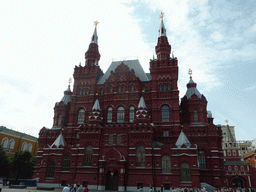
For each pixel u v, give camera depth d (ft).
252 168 298.97
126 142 176.35
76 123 213.87
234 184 295.28
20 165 220.84
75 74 233.14
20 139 303.07
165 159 166.50
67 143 205.05
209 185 158.40
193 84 223.92
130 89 209.67
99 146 180.45
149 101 205.05
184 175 158.61
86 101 219.41
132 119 197.88
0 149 220.84
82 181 171.12
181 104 225.35
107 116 204.74
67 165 183.73
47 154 188.55
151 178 159.94
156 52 234.58
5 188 160.25
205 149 181.47
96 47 258.78
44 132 217.36
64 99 240.12
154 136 186.70
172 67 206.80
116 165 167.53
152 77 209.36
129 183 161.99
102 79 232.53
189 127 188.85
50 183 177.58
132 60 239.71
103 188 164.04
